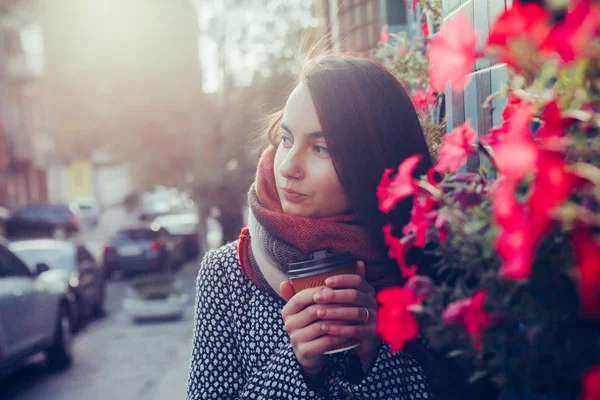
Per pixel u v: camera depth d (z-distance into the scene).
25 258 10.13
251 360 1.39
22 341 6.50
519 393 0.99
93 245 28.09
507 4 1.28
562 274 0.83
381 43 2.13
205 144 17.55
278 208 1.38
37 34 32.69
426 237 0.96
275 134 1.56
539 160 0.63
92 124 18.27
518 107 0.86
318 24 4.19
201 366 1.42
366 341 1.28
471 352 0.93
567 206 0.63
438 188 0.94
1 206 30.72
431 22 1.83
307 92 1.34
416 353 1.40
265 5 15.05
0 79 30.33
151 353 8.16
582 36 0.60
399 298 0.91
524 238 0.61
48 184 37.25
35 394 6.45
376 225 1.33
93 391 6.46
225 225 17.98
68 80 18.23
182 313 11.04
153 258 17.94
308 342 1.22
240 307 1.42
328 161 1.33
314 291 1.22
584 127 0.71
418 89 1.91
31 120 33.75
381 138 1.33
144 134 18.06
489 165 1.10
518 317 0.86
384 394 1.33
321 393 1.30
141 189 18.80
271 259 1.36
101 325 10.56
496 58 0.71
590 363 0.85
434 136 1.62
